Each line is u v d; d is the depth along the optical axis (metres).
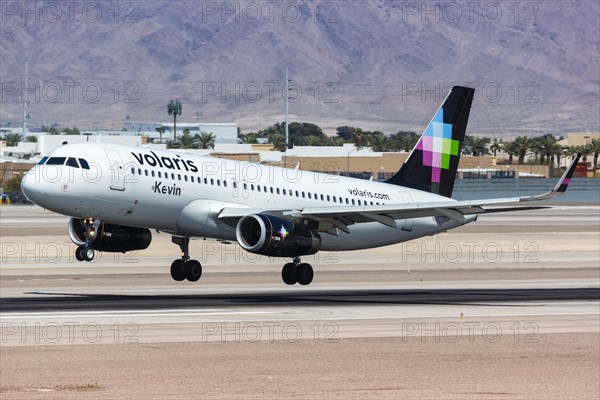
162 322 135.50
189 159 172.50
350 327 134.50
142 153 166.38
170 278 199.38
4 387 97.06
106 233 168.88
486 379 104.69
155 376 102.19
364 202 194.88
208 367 106.75
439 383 102.19
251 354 113.94
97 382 99.38
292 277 180.75
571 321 144.00
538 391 100.19
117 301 158.12
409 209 167.12
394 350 118.50
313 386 99.38
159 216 168.00
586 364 113.06
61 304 153.00
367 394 96.88
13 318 137.25
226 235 174.88
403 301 167.12
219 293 175.38
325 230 177.50
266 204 179.75
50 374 102.62
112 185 160.00
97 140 168.12
